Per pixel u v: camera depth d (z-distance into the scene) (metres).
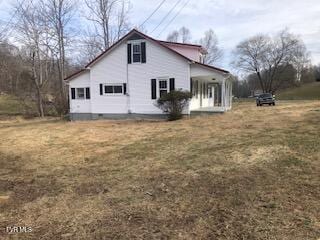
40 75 36.62
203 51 28.92
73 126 20.30
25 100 41.06
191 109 23.50
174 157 9.73
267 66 88.44
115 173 8.49
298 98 77.38
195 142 11.86
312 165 7.84
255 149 9.71
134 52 23.42
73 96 25.44
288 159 8.44
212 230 4.95
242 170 7.84
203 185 7.00
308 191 6.26
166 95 21.38
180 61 22.36
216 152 9.83
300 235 4.62
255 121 16.86
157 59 22.88
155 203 6.19
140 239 4.81
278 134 12.04
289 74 88.31
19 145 13.98
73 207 6.23
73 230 5.23
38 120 29.47
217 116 20.95
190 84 22.59
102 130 17.41
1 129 21.72
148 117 23.33
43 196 7.00
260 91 93.38
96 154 11.09
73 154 11.33
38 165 10.01
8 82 46.38
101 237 4.94
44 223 5.57
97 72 24.45
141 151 11.02
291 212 5.39
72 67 40.34
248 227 4.96
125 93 23.86
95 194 6.92
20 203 6.64
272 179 7.05
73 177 8.38
